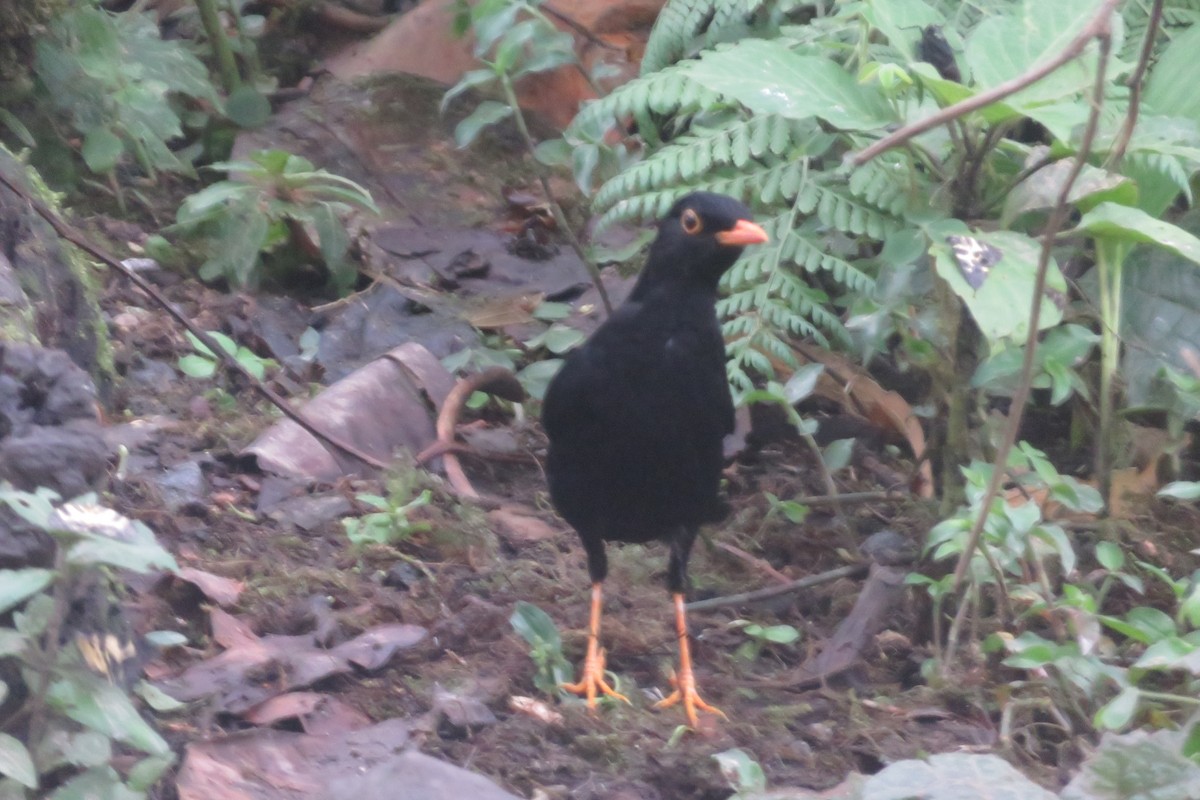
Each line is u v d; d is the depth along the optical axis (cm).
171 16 1602
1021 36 725
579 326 1169
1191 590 754
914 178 786
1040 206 720
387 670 733
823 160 1060
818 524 962
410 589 828
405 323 1149
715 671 793
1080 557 875
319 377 1082
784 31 1032
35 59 1245
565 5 1473
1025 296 675
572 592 859
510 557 902
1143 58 669
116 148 1227
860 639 785
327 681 709
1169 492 768
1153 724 676
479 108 1069
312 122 1383
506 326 1170
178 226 1226
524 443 1052
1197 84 840
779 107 724
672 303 748
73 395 579
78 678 498
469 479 1005
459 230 1312
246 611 770
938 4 1009
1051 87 708
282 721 665
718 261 741
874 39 1013
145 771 521
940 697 734
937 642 766
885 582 805
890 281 822
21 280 842
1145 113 835
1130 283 939
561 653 764
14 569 520
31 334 714
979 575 755
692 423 757
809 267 943
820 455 897
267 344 1109
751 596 851
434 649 760
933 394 877
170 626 748
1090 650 661
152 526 848
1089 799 550
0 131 1255
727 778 610
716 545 922
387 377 1022
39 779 518
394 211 1324
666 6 1179
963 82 771
